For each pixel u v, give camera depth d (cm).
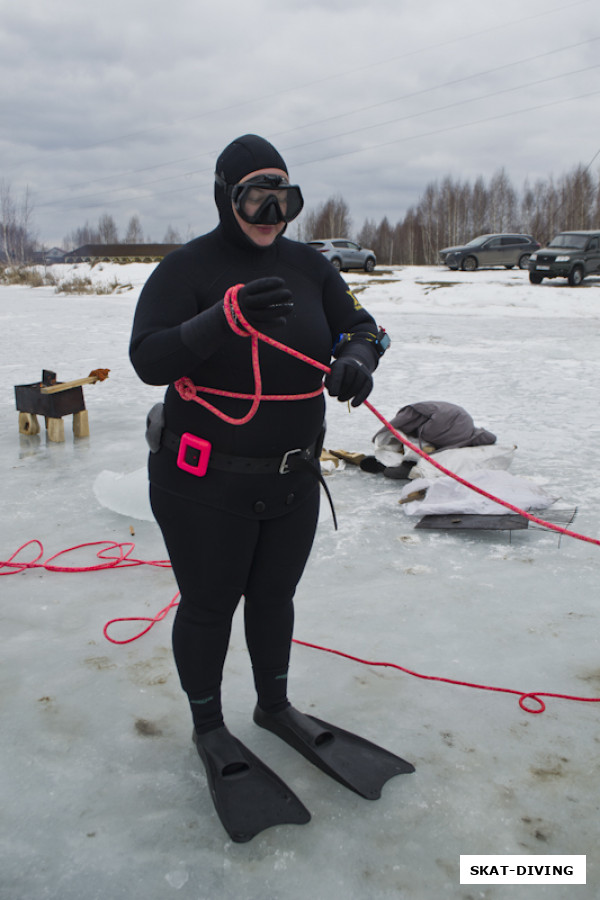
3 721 246
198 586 205
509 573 366
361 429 679
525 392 848
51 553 395
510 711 252
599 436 638
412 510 440
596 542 239
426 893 177
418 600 337
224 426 194
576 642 298
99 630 311
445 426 514
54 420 623
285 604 224
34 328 1634
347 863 186
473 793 212
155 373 180
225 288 192
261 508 200
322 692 264
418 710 253
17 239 6469
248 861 187
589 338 1389
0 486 510
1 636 306
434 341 1353
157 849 191
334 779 217
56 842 194
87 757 228
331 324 214
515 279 2638
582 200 6944
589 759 227
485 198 7875
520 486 441
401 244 8256
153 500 210
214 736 218
